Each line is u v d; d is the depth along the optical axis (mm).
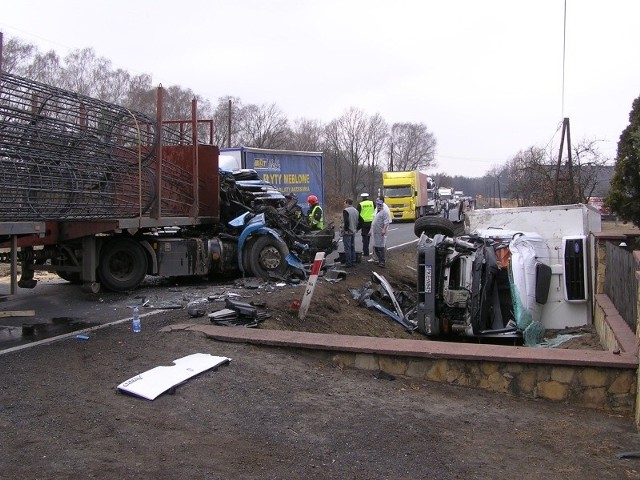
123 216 10781
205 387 6043
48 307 10117
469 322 11117
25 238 9617
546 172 31766
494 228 13047
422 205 47625
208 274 13594
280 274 12953
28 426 5008
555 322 11922
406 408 5973
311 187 24328
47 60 43000
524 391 6645
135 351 7223
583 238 11789
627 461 4977
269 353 7320
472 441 5254
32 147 8648
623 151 12547
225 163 18016
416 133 105938
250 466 4477
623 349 6906
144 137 11133
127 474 4250
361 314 12211
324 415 5594
